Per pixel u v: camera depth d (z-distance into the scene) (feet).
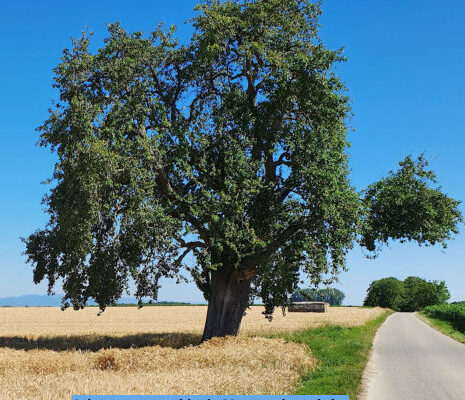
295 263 86.07
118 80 79.41
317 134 79.41
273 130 82.84
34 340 98.07
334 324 139.03
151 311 277.85
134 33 82.89
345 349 72.18
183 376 38.65
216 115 85.15
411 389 42.06
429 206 82.02
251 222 81.30
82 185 70.85
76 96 75.66
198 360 50.31
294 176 78.54
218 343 67.10
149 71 83.97
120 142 74.38
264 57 84.38
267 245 83.20
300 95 81.82
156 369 47.14
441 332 126.41
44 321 184.65
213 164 79.87
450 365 58.85
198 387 34.47
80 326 154.61
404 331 129.59
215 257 85.61
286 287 92.53
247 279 87.51
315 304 268.00
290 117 88.63
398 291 512.63
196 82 88.79
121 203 76.79
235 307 86.69
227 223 75.25
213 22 82.28
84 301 85.20
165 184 80.69
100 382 34.83
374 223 83.97
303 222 80.84
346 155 84.02
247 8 85.15
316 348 75.05
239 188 78.33
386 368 55.88
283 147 83.87
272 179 86.74
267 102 85.76
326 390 39.70
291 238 82.69
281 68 81.61
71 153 71.97
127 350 58.29
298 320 176.45
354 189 80.89
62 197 73.77
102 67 78.23
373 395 39.17
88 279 82.58
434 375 50.60
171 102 86.48
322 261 78.84
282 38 85.66
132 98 77.97
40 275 88.94
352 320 171.63
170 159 79.41
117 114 75.61
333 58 80.38
